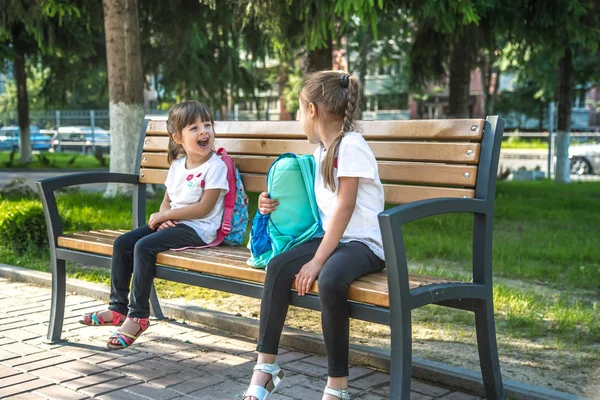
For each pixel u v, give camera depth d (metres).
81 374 3.00
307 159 2.75
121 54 9.52
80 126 29.59
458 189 2.72
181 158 3.49
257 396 2.48
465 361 3.21
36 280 4.81
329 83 2.64
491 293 2.65
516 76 31.06
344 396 2.42
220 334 3.62
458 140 2.78
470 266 5.60
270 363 2.55
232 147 3.59
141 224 3.96
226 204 3.36
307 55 10.70
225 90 17.02
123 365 3.12
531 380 2.96
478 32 10.36
